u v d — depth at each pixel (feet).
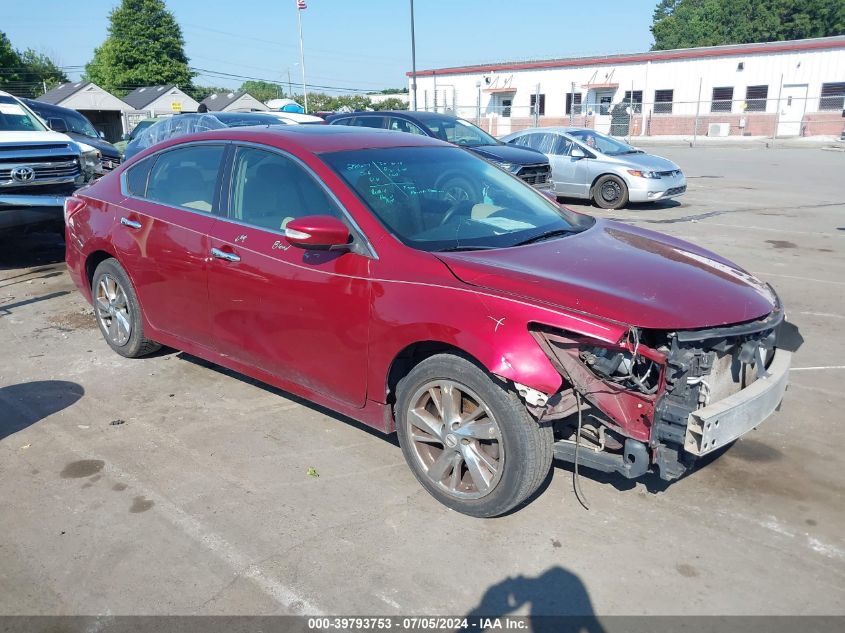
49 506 11.88
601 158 44.39
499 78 144.05
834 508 11.66
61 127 52.60
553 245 12.60
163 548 10.77
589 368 10.20
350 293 12.02
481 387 10.66
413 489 12.30
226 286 14.16
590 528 11.16
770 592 9.73
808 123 117.19
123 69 218.18
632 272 11.39
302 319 12.85
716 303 10.68
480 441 11.19
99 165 31.01
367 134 15.20
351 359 12.28
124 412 15.35
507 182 15.43
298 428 14.60
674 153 89.86
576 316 10.00
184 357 18.54
